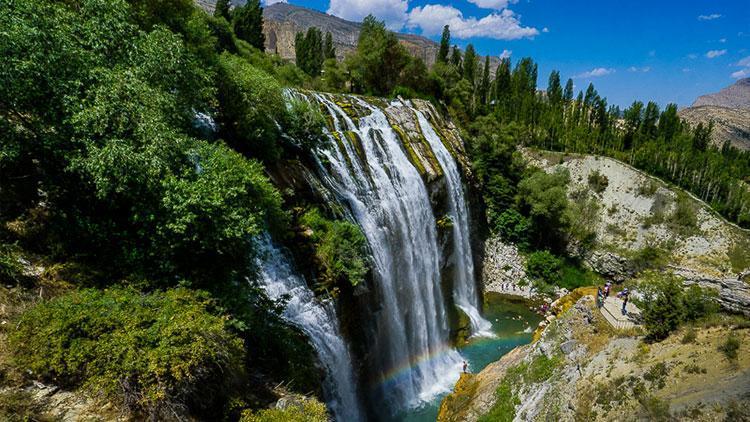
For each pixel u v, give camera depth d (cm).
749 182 9450
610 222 6269
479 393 2805
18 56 1173
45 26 1236
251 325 1595
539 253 5716
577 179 7100
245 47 6400
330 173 3189
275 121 2905
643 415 1733
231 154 1831
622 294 2858
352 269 2570
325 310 2370
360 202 3303
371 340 2902
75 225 1373
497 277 5481
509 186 6025
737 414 1501
